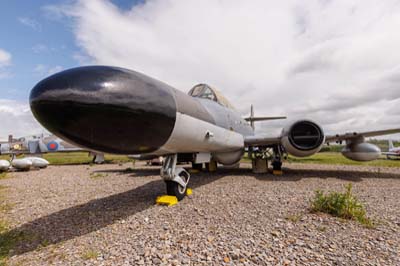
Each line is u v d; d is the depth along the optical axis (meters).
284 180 7.05
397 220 3.24
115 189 6.18
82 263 2.22
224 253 2.33
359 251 2.31
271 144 8.29
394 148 26.92
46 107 2.22
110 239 2.79
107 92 2.37
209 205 4.20
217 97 6.80
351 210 3.43
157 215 3.67
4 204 4.82
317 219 3.30
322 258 2.18
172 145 3.74
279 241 2.58
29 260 2.33
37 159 13.18
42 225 3.40
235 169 10.80
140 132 2.80
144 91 2.76
